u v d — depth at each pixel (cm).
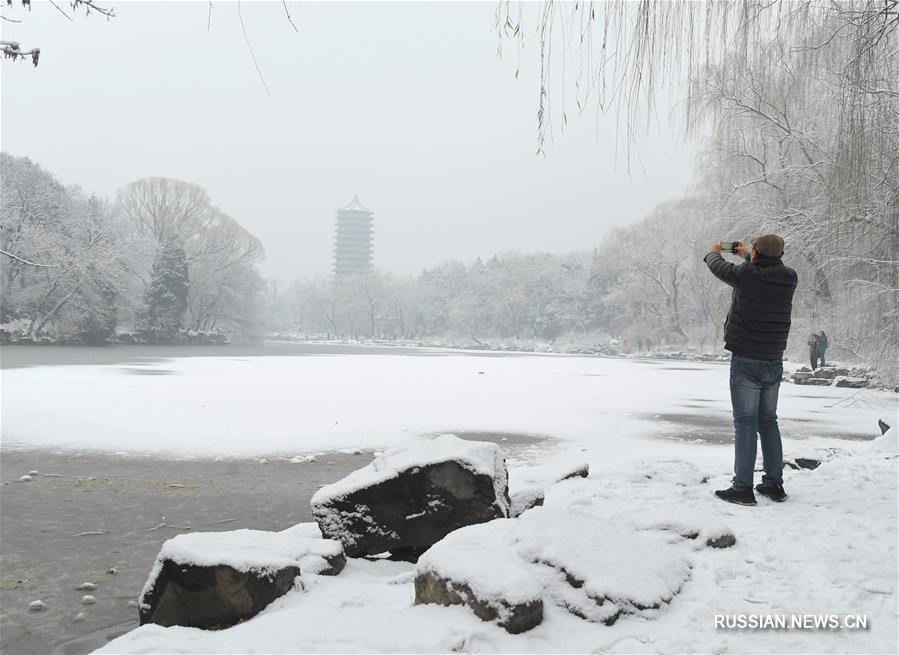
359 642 295
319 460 1062
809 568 385
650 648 296
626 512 505
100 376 2605
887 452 862
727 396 2241
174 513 741
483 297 11706
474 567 337
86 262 5781
